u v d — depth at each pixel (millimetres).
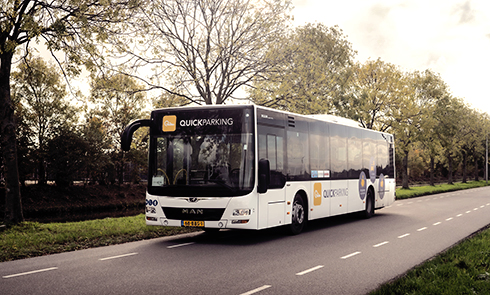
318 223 16672
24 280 7043
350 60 34156
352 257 9461
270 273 7770
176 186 11086
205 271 7852
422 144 50156
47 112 34906
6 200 13398
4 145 13555
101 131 38938
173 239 12117
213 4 20031
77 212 32344
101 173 39125
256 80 21031
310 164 13922
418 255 9742
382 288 6137
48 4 13812
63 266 8211
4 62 13719
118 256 9336
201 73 19859
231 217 10727
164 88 19859
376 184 19453
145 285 6742
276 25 20438
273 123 11984
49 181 37062
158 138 11500
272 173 11773
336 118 16500
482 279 7051
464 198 32938
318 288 6727
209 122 11242
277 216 11938
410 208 23656
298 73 20781
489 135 79875
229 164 10953
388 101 34094
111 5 14867
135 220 15328
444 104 47594
